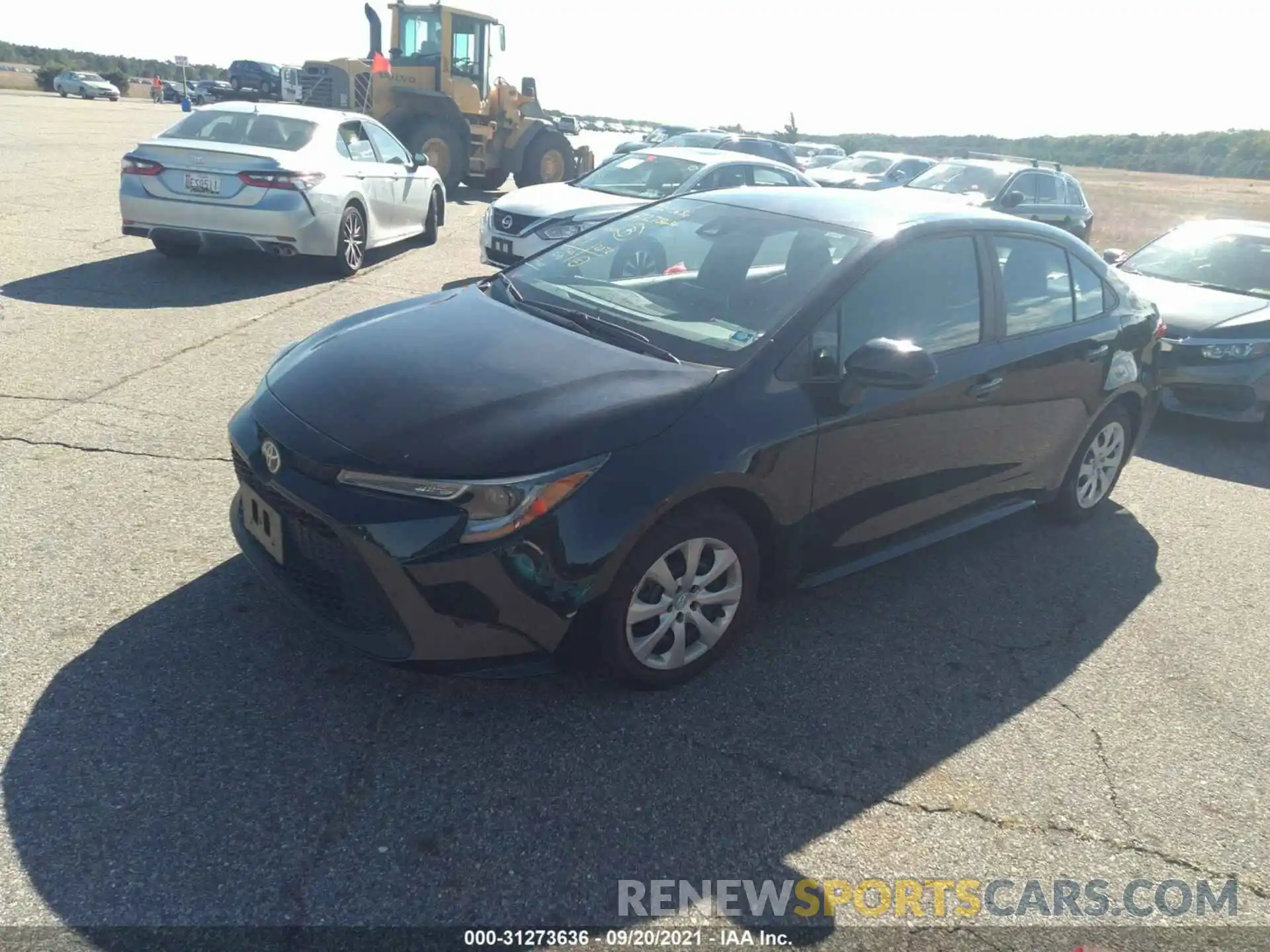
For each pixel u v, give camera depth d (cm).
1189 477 625
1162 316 720
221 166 840
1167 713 361
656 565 314
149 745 286
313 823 265
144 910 233
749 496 333
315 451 299
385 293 879
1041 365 441
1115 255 857
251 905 238
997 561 471
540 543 287
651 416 311
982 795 306
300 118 941
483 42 1648
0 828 251
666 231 426
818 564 374
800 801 294
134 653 326
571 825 274
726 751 312
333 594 302
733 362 340
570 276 416
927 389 385
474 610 288
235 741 291
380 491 287
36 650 322
